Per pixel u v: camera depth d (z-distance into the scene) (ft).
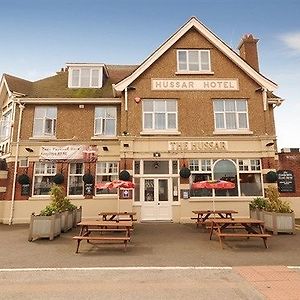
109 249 32.53
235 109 59.31
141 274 23.02
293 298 17.71
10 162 59.41
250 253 30.32
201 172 56.80
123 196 55.06
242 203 55.52
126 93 58.49
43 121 61.62
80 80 68.08
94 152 59.77
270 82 59.11
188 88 59.47
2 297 18.33
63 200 46.21
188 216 55.06
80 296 18.43
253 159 57.41
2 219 57.57
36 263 26.58
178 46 61.26
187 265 25.58
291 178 58.29
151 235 41.63
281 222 42.39
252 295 18.28
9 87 63.77
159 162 57.57
